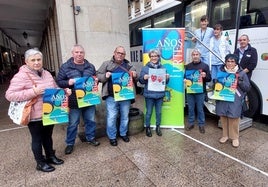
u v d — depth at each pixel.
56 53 7.21
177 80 4.03
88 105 3.14
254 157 3.00
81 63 3.11
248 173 2.64
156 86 3.63
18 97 2.37
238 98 3.19
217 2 4.57
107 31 4.18
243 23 4.28
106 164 2.95
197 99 3.90
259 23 4.05
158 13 6.76
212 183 2.47
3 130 4.41
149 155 3.16
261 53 4.09
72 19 3.86
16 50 23.02
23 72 2.44
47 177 2.69
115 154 3.22
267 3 3.91
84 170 2.82
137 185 2.48
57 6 3.85
